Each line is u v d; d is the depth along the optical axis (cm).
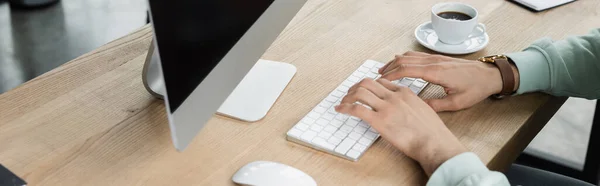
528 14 141
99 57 120
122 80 113
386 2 145
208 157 96
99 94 110
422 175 94
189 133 82
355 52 125
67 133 100
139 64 118
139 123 103
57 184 91
